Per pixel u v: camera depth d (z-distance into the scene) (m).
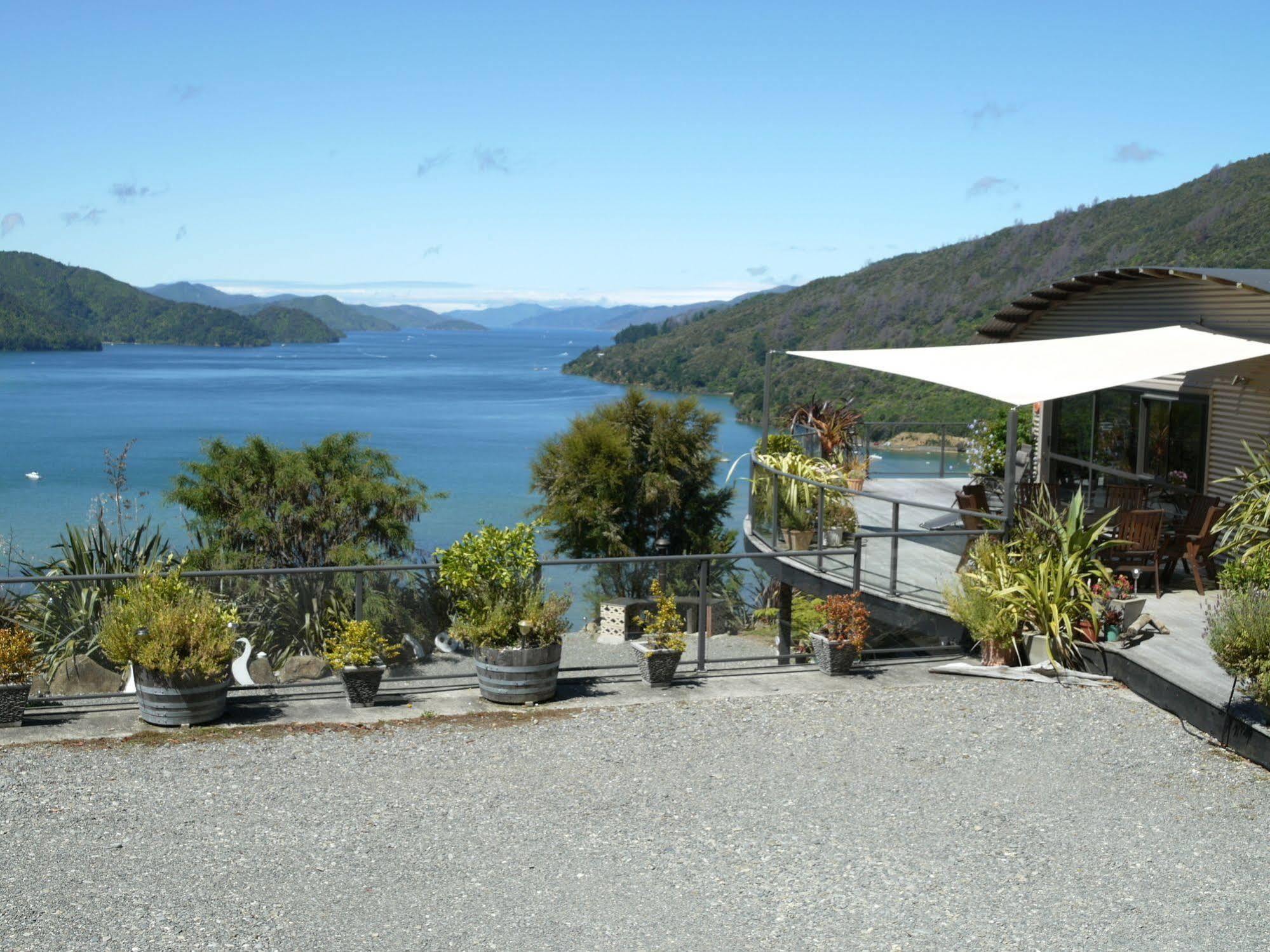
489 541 9.45
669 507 36.47
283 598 9.81
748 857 6.27
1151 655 9.53
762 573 11.73
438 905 5.62
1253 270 13.16
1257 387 12.37
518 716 8.95
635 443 36.16
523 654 9.16
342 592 9.84
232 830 6.56
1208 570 12.34
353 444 21.14
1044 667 9.94
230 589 9.74
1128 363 11.27
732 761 7.89
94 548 13.73
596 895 5.76
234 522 19.89
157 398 178.62
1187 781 7.50
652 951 5.18
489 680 9.28
